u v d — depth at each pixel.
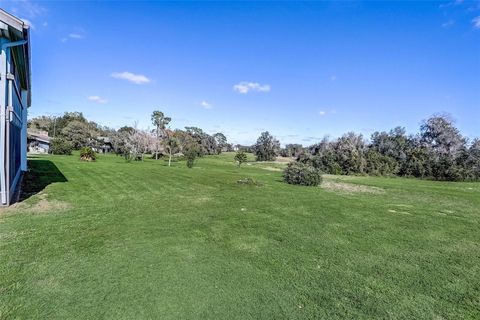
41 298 3.76
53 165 20.30
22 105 14.57
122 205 9.35
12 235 5.98
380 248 6.19
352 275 4.85
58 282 4.18
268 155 61.78
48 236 6.02
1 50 7.93
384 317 3.70
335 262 5.36
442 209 11.46
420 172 34.41
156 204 9.77
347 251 5.94
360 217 8.88
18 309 3.50
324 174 32.78
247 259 5.34
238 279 4.54
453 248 6.39
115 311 3.54
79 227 6.75
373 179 27.64
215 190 13.38
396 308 3.91
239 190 13.61
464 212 11.02
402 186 20.84
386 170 35.47
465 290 4.46
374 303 4.01
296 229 7.33
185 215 8.35
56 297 3.79
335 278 4.71
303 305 3.90
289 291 4.24
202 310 3.66
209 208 9.41
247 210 9.27
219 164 41.97
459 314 3.82
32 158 27.20
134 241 5.98
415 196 15.55
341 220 8.41
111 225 7.03
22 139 15.52
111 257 5.12
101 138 64.81
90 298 3.80
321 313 3.73
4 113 8.06
